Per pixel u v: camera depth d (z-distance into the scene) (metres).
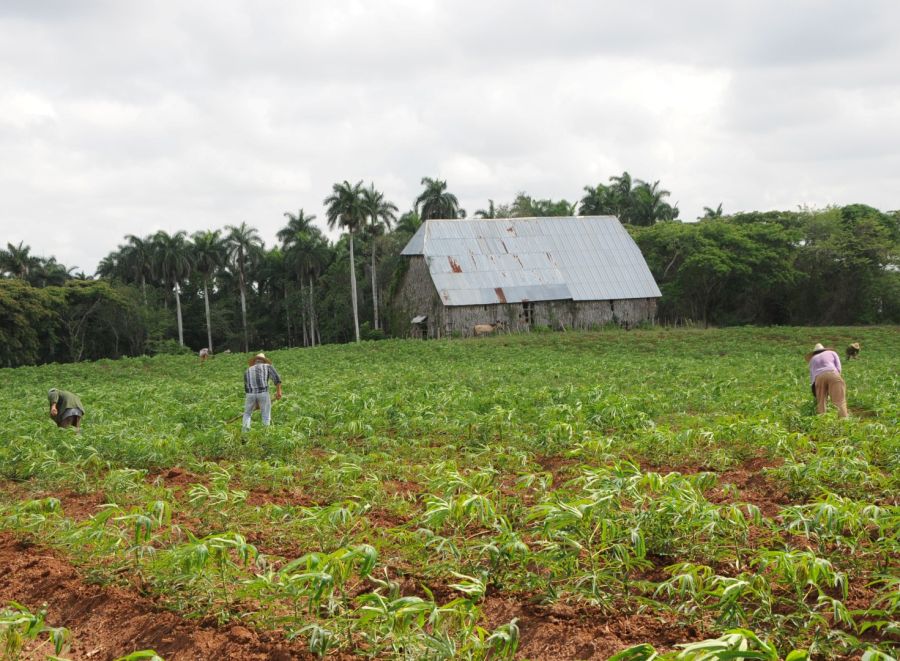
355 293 71.38
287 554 8.26
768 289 64.94
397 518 9.49
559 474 11.66
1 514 9.77
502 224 64.38
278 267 96.69
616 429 14.88
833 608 5.82
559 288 60.47
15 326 67.19
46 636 6.92
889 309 66.00
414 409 17.50
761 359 38.50
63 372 44.16
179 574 7.20
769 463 11.84
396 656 5.73
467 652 5.47
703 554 7.46
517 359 42.34
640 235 69.69
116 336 83.12
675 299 66.50
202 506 9.68
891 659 4.49
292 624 6.31
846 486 9.68
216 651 6.23
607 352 46.72
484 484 9.23
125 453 13.93
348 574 5.83
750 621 6.01
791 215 70.81
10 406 24.31
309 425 15.94
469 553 7.44
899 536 6.82
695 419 14.70
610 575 6.86
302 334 97.19
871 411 18.25
